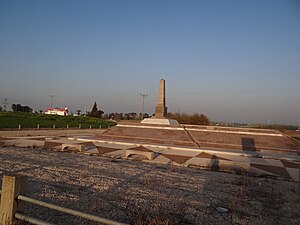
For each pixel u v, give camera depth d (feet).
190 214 19.15
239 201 22.88
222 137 73.46
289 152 63.41
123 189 24.91
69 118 210.79
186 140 72.43
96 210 18.84
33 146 55.16
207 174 34.86
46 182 26.00
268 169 41.37
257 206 21.85
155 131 79.41
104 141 68.90
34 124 132.98
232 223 17.97
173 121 90.84
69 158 42.34
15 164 34.30
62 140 69.82
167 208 20.10
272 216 19.74
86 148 55.88
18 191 12.96
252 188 28.02
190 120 156.46
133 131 80.94
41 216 17.12
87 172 31.78
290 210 21.29
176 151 57.93
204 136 74.64
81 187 24.90
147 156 46.06
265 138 71.00
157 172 34.27
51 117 199.21
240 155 55.93
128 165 38.70
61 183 26.00
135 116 294.25
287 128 152.66
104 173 31.76
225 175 34.73
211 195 24.43
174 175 32.89
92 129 144.66
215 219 18.49
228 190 26.68
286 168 43.04
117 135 80.12
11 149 49.29
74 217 17.42
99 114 302.86
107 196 22.39
